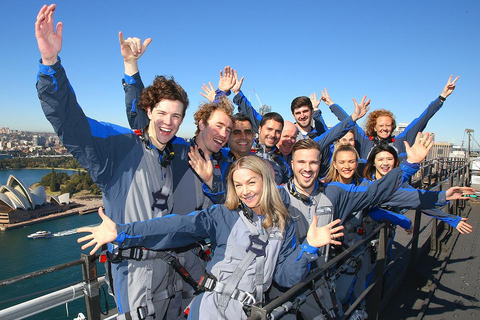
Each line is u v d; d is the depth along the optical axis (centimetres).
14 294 3572
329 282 235
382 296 368
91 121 181
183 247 205
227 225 185
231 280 172
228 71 394
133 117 230
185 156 234
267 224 180
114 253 178
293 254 188
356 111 365
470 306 368
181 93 197
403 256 480
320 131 520
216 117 252
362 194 256
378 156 323
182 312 222
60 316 2900
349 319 274
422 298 388
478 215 739
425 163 681
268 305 144
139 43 227
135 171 189
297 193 239
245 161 184
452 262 481
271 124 335
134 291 184
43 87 157
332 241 181
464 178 983
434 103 434
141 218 188
